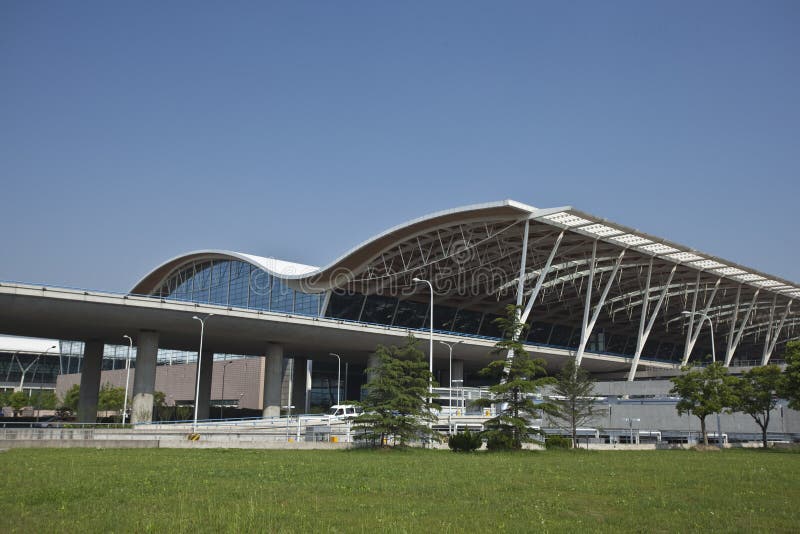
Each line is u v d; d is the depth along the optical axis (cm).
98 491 1612
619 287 8725
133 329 6009
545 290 8562
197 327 6091
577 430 5638
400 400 3581
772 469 2556
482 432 3728
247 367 9525
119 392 9638
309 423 5603
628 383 6397
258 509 1364
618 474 2280
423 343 7550
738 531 1191
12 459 2578
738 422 5391
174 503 1437
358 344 7175
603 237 6612
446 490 1728
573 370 4578
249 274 8694
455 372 8494
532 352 8562
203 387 7894
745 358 13250
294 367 8581
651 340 11950
